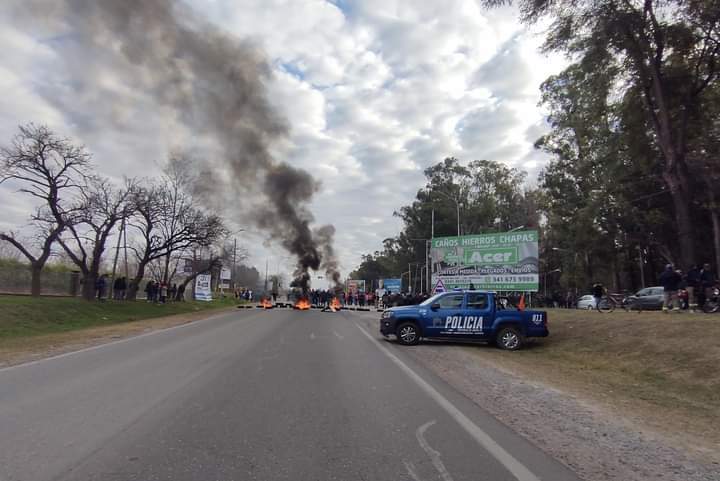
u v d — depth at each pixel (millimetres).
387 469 5000
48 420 6586
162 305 36156
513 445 5883
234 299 64688
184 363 11438
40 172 28141
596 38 22719
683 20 22859
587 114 38062
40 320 21672
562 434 6426
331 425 6523
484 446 5809
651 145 27391
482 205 67625
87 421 6551
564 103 45156
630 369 12188
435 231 74125
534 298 56469
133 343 15344
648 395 9594
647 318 16156
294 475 4801
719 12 21312
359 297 53469
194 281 51094
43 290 34625
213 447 5574
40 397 7918
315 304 48250
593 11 22109
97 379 9438
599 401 8719
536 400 8453
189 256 56531
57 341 15883
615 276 53344
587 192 48062
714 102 25469
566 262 56125
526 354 15672
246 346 14664
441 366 12109
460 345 17125
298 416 6938
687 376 10680
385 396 8367
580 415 7461
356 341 16828
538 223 65438
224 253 53406
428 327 16531
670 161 22719
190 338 16859
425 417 7055
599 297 22562
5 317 20344
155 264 60875
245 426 6402
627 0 22203
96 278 31672
